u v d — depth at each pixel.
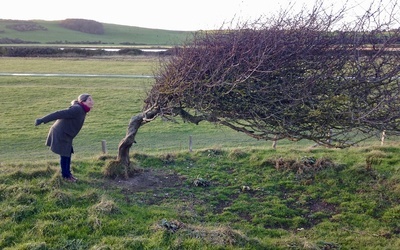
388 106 6.47
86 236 6.70
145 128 22.52
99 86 36.19
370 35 6.50
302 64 6.86
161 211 7.94
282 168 10.62
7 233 6.62
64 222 7.01
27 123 23.70
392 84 6.55
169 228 7.02
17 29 99.31
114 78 40.25
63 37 98.31
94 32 107.62
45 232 6.70
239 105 7.55
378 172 10.18
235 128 8.05
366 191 9.30
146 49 66.69
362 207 8.56
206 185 9.62
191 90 7.96
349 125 6.89
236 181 9.96
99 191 8.56
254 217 8.12
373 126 6.72
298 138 7.51
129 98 31.08
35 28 102.88
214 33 7.93
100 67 48.25
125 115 26.16
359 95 6.59
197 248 6.47
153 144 19.22
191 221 7.70
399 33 6.26
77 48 65.62
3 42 83.62
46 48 61.91
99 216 7.27
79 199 7.89
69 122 8.55
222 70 7.41
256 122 7.54
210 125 23.33
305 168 10.41
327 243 7.05
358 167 10.34
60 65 49.81
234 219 8.00
